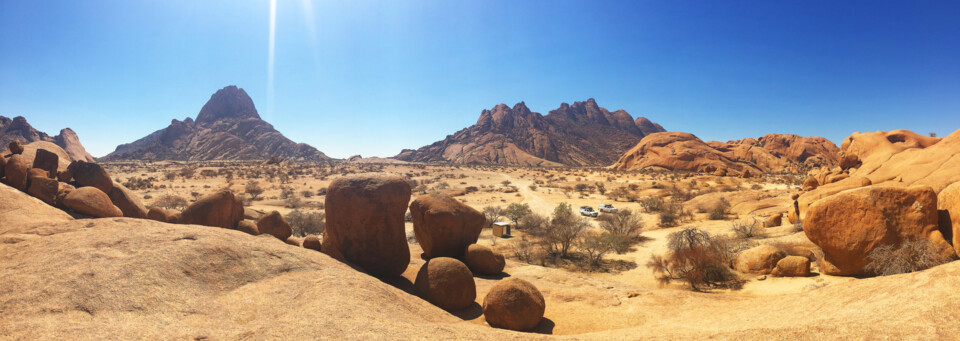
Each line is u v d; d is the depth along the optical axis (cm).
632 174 11769
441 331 530
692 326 621
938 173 2542
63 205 1166
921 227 1013
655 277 2058
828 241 1195
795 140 16738
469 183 10044
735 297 1032
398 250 1074
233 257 750
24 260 657
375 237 1048
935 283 459
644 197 6275
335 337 481
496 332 563
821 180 3747
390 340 479
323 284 694
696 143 14300
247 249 801
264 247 832
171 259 676
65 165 1966
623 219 3559
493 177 11638
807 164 14662
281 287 688
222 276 687
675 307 942
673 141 14600
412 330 521
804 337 404
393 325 534
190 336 475
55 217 1034
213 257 725
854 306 497
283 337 477
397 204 1066
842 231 1159
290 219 3719
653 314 887
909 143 4153
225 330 510
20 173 1176
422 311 710
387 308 636
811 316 516
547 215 5112
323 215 4147
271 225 1313
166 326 505
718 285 1738
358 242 1043
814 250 1756
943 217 1002
